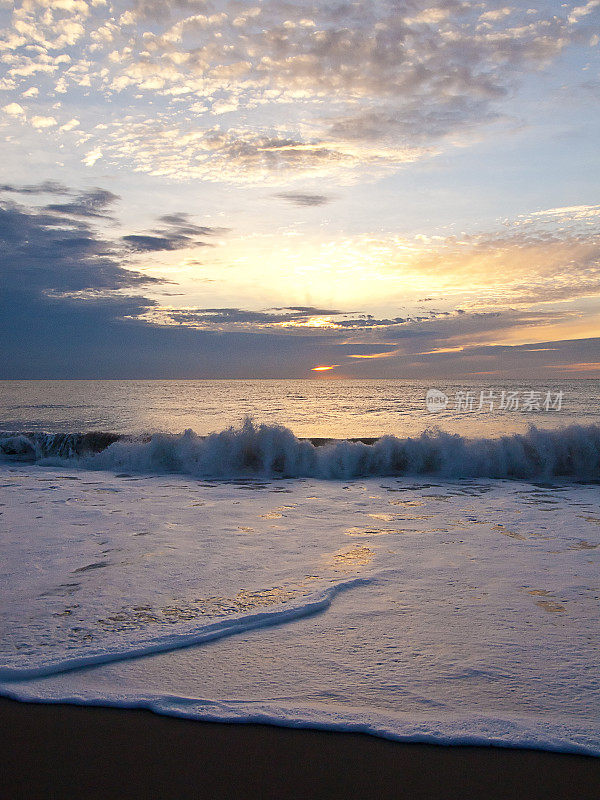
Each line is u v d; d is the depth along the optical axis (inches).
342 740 73.0
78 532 187.8
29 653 95.9
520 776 66.2
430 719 76.5
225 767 67.9
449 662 93.0
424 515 217.2
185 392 2107.5
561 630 106.2
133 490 274.1
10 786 64.5
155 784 64.9
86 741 73.0
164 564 150.7
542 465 323.3
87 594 127.1
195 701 81.6
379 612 116.0
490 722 75.5
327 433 638.5
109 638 102.2
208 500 248.7
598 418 835.4
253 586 132.4
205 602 121.6
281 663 93.2
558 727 74.3
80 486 285.0
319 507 233.3
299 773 66.9
